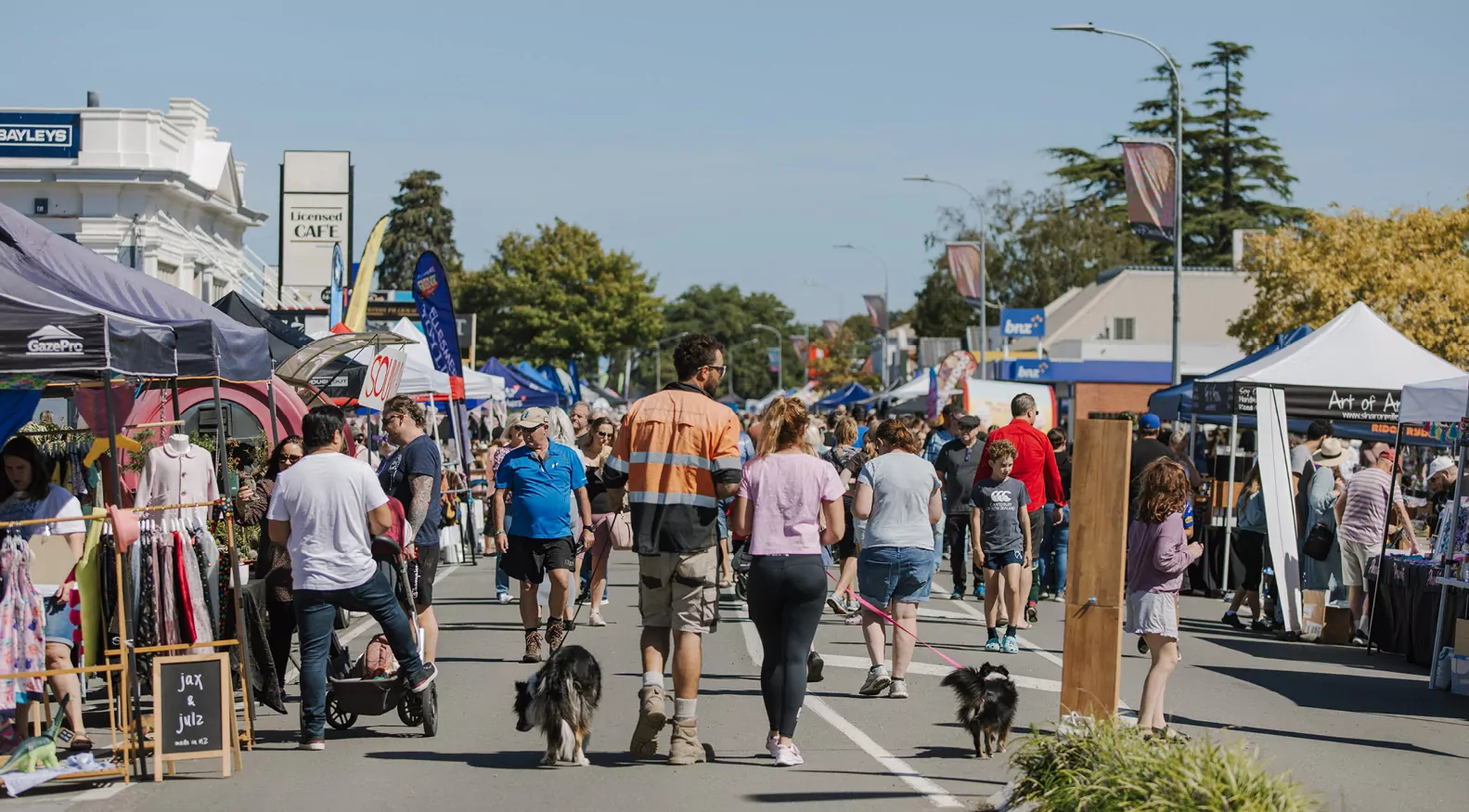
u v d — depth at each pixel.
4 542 10.69
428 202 129.00
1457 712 14.32
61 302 10.81
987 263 104.69
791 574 10.84
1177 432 20.00
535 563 16.30
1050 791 9.03
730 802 9.90
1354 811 9.98
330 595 11.48
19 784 10.06
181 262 42.44
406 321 34.28
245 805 9.84
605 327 105.44
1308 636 19.77
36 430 15.41
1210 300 90.62
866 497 14.10
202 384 24.11
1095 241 101.75
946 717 13.23
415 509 13.80
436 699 13.44
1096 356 79.00
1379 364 23.27
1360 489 19.39
